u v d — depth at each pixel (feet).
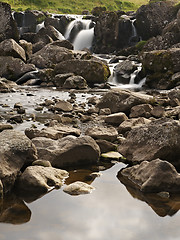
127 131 26.55
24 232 11.83
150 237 11.68
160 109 33.47
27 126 29.25
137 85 62.64
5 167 15.62
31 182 15.75
